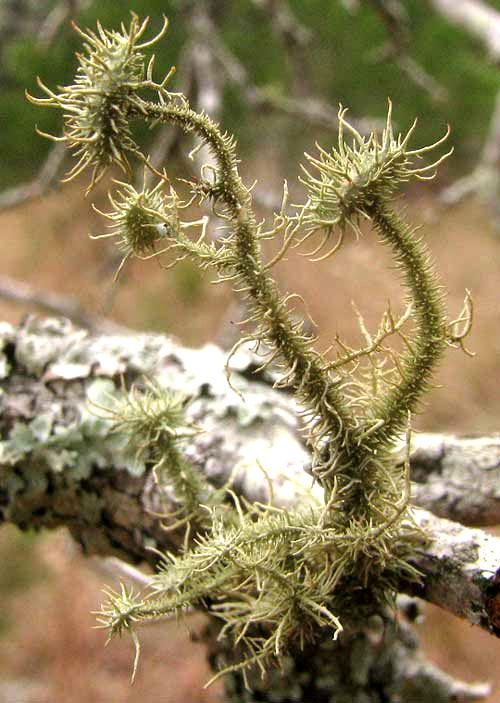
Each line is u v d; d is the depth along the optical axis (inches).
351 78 21.0
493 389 29.0
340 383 4.9
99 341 6.7
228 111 21.0
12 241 32.1
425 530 5.3
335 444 5.0
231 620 5.3
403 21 15.3
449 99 20.7
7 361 6.6
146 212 4.6
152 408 5.6
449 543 5.3
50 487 6.4
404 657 6.6
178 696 20.5
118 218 4.7
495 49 14.3
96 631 21.9
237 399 6.4
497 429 27.4
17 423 6.4
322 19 20.4
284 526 5.0
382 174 4.6
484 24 14.6
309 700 6.4
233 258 4.7
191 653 21.5
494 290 30.6
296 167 23.3
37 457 6.3
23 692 20.5
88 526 6.6
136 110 4.4
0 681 20.7
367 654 6.4
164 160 12.7
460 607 5.3
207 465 6.2
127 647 21.7
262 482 6.0
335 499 5.1
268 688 6.4
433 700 6.6
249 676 6.4
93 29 17.5
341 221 4.7
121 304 30.6
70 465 6.3
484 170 16.1
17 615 22.5
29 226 32.3
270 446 6.2
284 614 5.2
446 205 16.8
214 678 5.2
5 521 6.8
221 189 4.7
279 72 20.2
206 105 14.5
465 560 5.2
